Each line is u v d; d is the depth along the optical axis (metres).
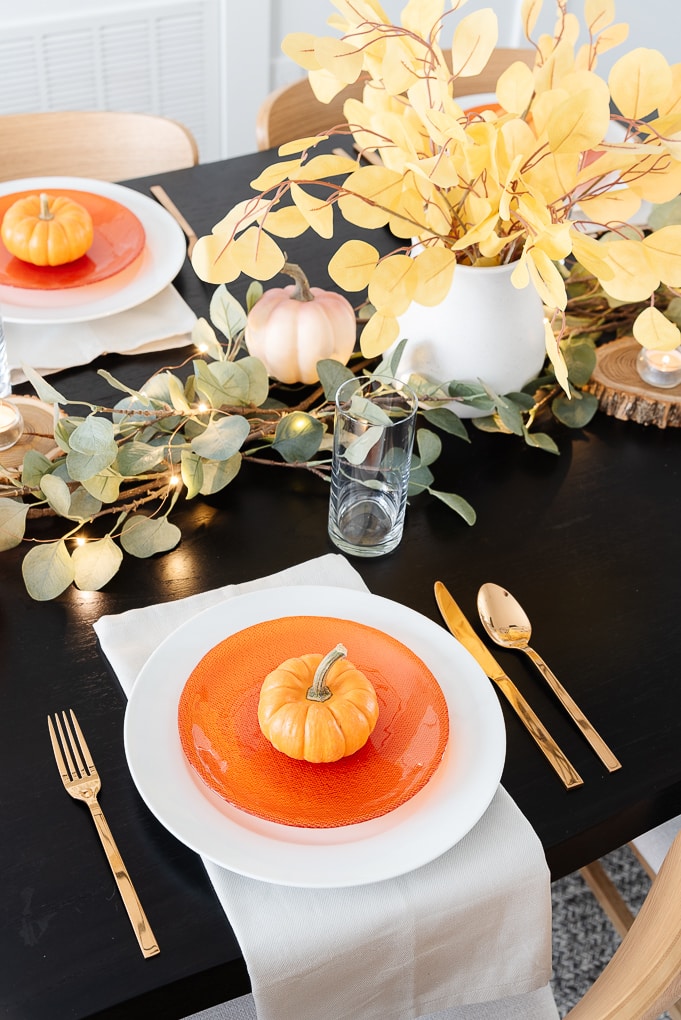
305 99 1.80
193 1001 0.70
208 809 0.73
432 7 0.93
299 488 1.08
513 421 1.08
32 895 0.72
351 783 0.75
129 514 1.03
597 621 0.96
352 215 0.98
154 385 1.08
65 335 1.24
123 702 0.85
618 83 0.91
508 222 1.00
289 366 1.16
